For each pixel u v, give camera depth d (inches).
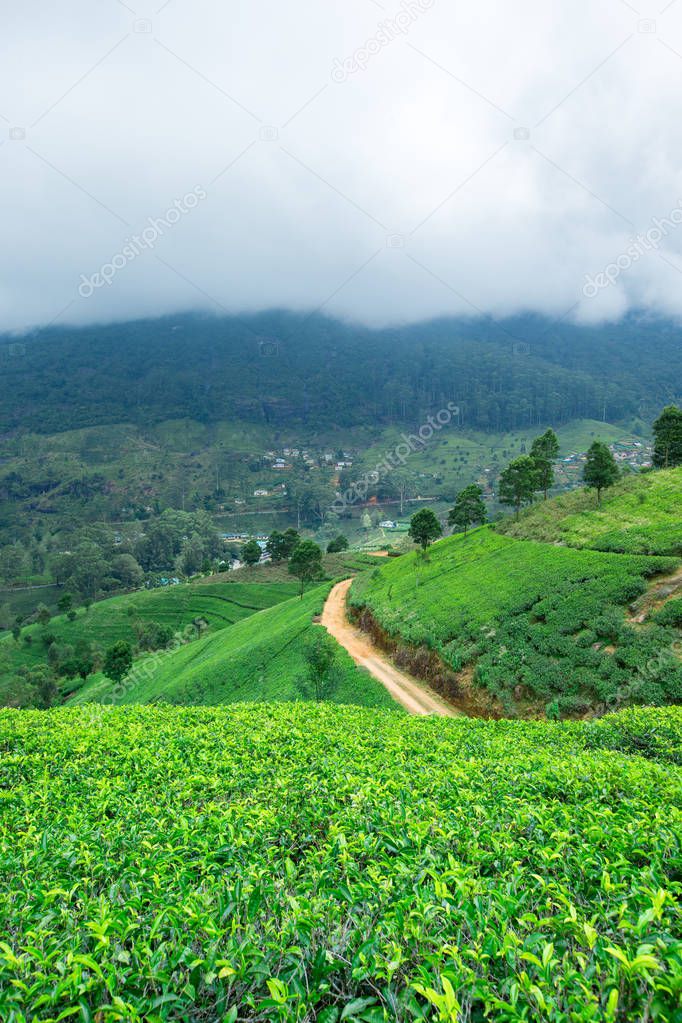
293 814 367.2
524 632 1672.0
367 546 7239.2
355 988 195.2
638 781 430.3
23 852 324.8
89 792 482.9
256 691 2127.2
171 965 188.9
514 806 372.5
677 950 180.5
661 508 2222.0
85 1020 171.3
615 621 1510.8
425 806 356.2
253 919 221.9
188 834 321.4
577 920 208.7
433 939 194.4
